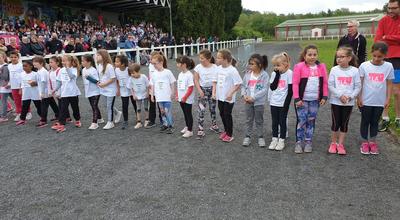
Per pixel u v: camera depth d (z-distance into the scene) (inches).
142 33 885.8
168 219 125.6
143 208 134.2
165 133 237.0
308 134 190.2
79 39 580.1
